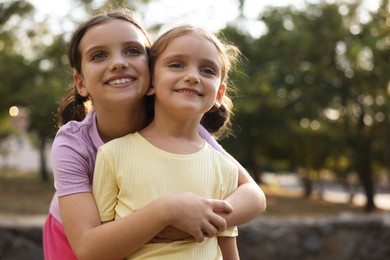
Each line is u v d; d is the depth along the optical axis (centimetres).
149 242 142
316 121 1703
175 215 134
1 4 1297
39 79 1323
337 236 721
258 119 1756
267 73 1462
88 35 157
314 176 2197
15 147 2794
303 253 696
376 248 744
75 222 146
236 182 160
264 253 677
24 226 586
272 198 1691
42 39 1373
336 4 1555
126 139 152
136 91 154
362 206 1648
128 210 144
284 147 2072
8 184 1645
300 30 1525
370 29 1518
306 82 1590
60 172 153
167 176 146
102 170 148
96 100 157
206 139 176
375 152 1583
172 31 152
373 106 1533
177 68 149
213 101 151
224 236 155
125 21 160
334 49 1563
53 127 221
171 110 149
